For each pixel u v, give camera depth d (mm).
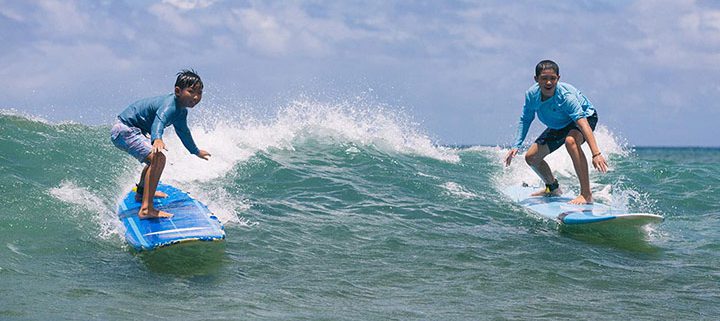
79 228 26703
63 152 35469
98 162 35281
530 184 42812
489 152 53781
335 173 40312
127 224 26406
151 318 18172
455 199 36750
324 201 34625
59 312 18172
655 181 45625
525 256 26969
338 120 49812
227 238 27375
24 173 31625
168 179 35188
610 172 48344
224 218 30172
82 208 28766
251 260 24844
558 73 32094
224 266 23938
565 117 32750
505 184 42344
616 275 24812
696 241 30719
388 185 38938
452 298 21578
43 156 34250
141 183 27562
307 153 44438
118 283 21391
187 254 24922
